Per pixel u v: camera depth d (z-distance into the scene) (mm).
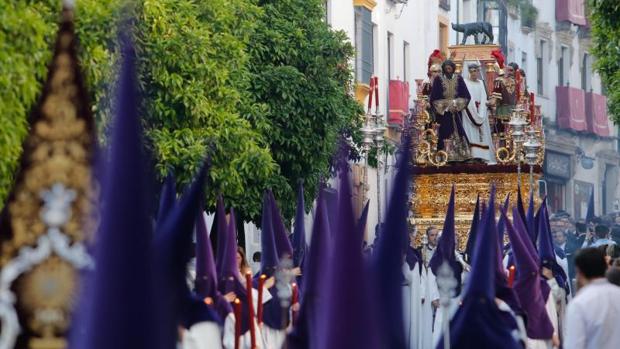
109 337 8602
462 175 35469
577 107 73750
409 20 57031
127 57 8859
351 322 9734
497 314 16891
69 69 10461
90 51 19625
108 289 8617
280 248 21250
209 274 17641
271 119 32125
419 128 35625
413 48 57500
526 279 20828
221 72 26453
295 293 20391
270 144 32156
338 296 9758
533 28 70625
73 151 10453
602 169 77688
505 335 16875
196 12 26656
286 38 32688
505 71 37125
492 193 18344
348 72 36719
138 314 8625
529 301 20828
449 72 35969
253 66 32031
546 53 72812
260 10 29828
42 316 10438
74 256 10422
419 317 23672
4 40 17203
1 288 10422
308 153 32469
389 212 11367
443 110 35750
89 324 8641
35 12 18547
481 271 16906
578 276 14227
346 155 10367
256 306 20078
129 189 8672
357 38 49469
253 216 29562
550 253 25219
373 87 31625
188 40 25578
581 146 75250
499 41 65375
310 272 15000
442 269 16688
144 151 8875
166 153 25328
